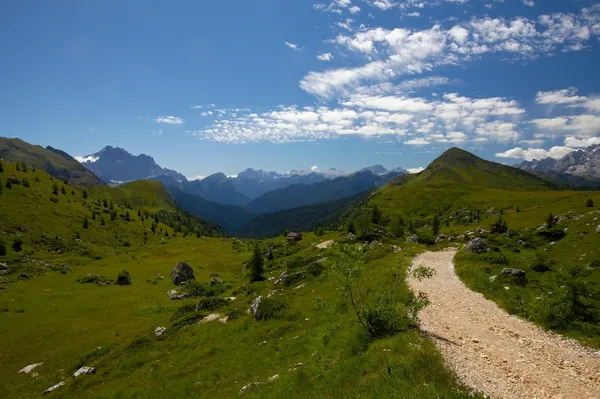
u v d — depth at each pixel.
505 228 101.75
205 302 45.06
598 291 28.58
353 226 110.19
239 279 85.19
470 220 187.25
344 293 22.84
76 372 33.09
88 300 66.06
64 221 156.62
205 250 163.88
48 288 75.75
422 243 93.44
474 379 15.74
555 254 59.00
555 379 16.81
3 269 83.94
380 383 14.95
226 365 27.25
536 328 24.77
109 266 109.75
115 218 199.00
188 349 32.94
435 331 22.92
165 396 24.20
